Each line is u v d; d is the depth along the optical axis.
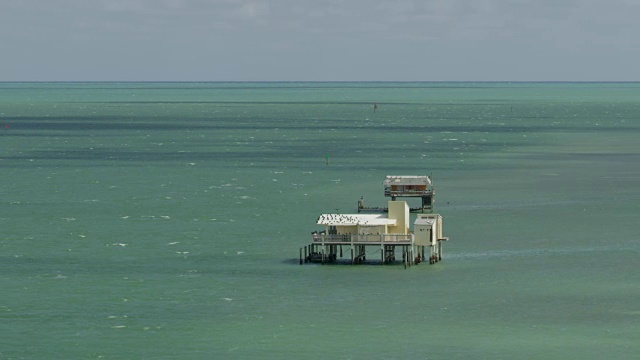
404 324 158.25
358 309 166.38
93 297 174.25
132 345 148.88
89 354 145.12
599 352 145.00
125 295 175.50
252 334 153.62
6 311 165.50
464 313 164.00
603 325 157.38
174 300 172.38
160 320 160.88
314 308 167.12
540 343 149.00
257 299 172.50
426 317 161.88
